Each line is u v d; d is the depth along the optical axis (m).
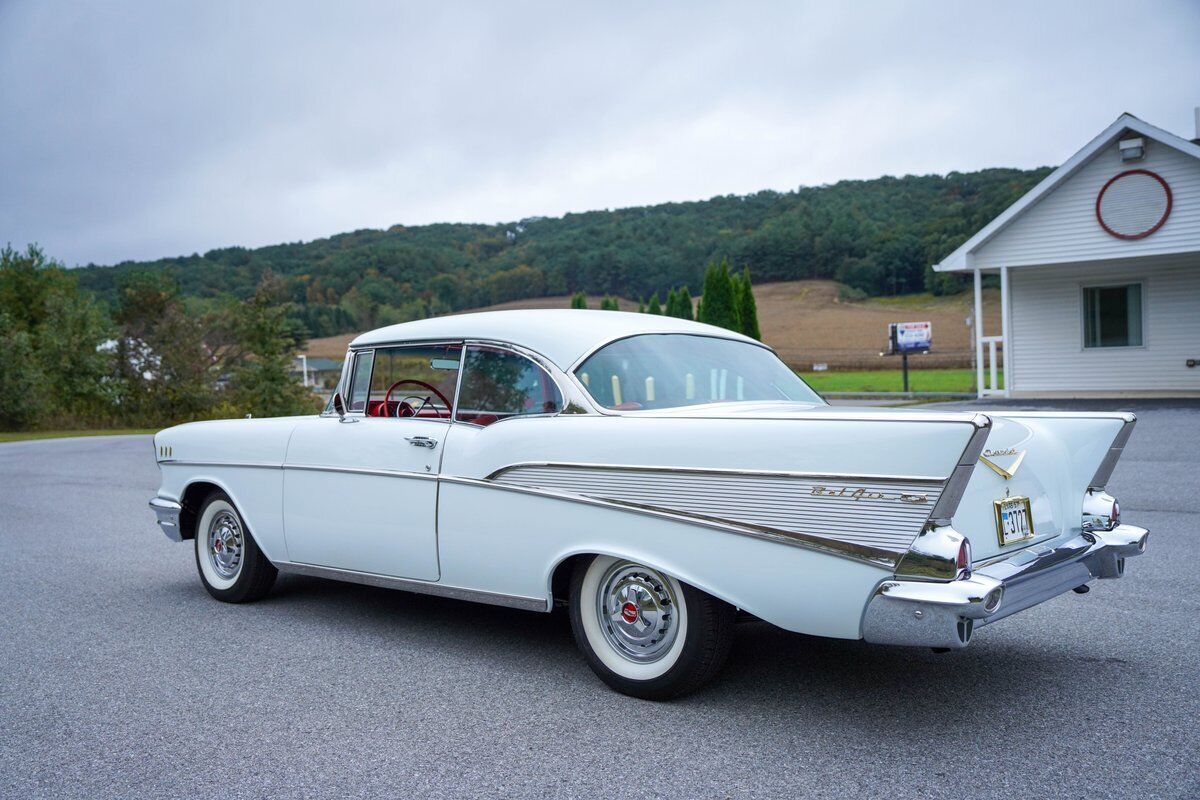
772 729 3.35
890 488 2.97
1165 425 12.94
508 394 4.12
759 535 3.22
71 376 33.19
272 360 39.12
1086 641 4.35
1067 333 19.55
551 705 3.66
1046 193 18.11
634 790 2.88
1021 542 3.49
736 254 115.69
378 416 4.75
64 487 12.10
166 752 3.26
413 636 4.72
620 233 139.00
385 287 120.88
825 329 73.12
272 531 5.07
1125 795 2.76
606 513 3.61
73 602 5.58
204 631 4.88
